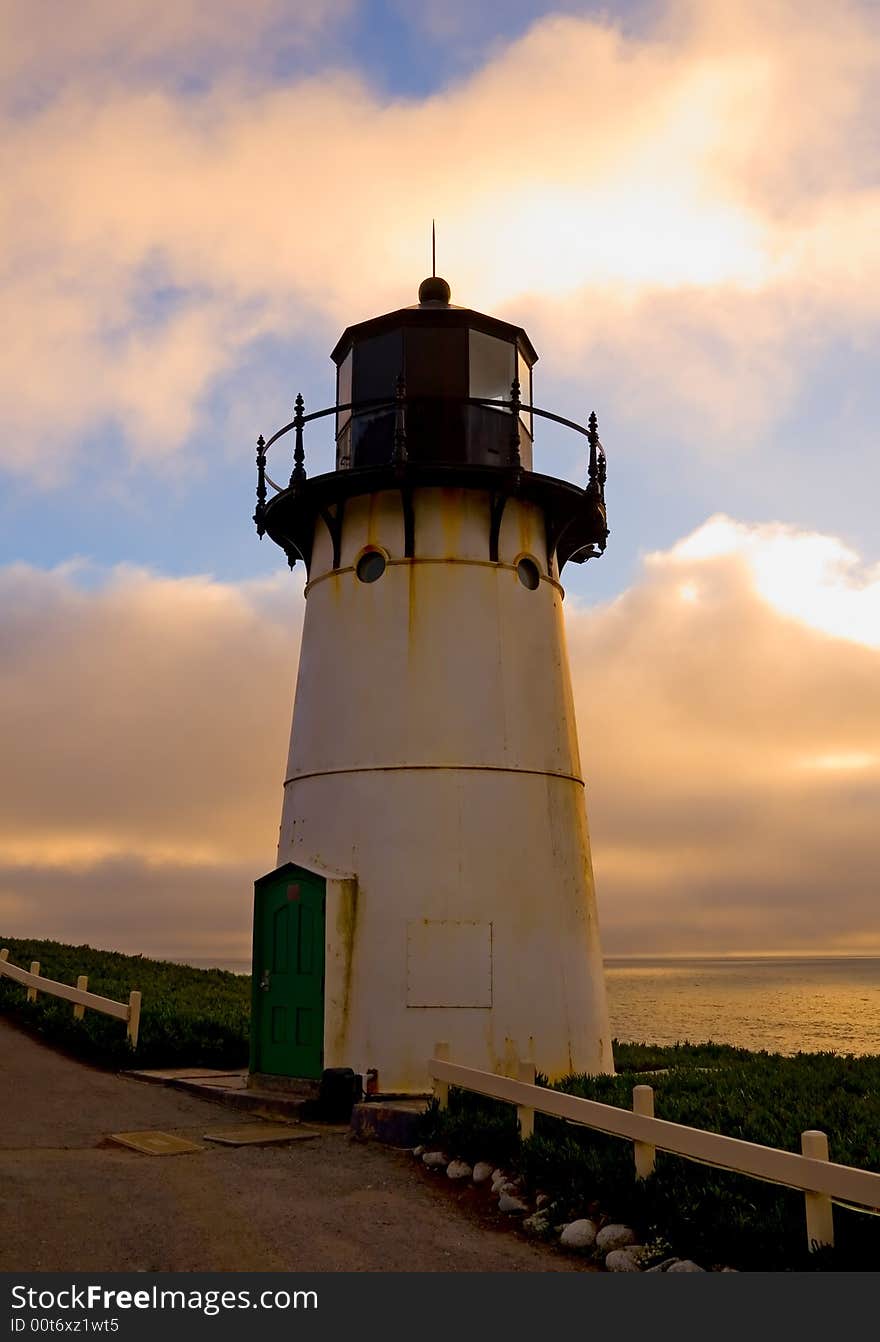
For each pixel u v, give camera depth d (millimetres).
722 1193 8641
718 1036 48844
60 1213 8984
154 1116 13617
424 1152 11648
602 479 16875
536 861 15367
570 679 17344
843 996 113125
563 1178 9773
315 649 16516
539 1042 14680
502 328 16703
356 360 16719
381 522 16172
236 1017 19672
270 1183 10477
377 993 14477
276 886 15359
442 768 15203
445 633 15672
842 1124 10391
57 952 29109
